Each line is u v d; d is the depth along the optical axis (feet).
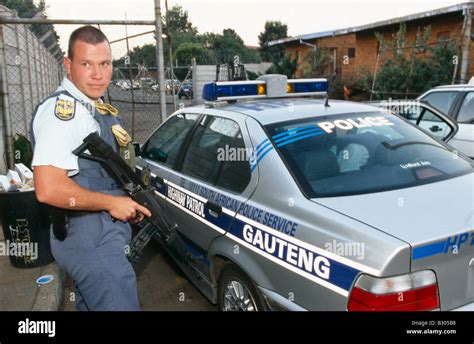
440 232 6.07
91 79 6.56
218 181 9.32
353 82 56.29
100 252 6.68
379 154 8.38
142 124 35.40
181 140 11.67
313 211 6.88
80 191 6.21
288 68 67.92
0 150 18.03
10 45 22.44
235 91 11.39
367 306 5.84
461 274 6.24
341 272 6.21
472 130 17.63
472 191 7.43
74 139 6.25
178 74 67.77
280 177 7.69
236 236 8.32
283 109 9.64
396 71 39.99
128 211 6.62
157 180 12.01
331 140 8.47
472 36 37.01
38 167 6.06
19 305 10.37
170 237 7.54
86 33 6.51
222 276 9.06
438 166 8.35
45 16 20.07
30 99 28.53
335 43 64.39
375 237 5.98
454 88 19.42
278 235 7.28
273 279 7.43
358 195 7.18
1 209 11.96
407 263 5.79
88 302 6.87
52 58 57.93
